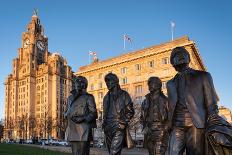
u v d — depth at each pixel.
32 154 23.45
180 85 4.75
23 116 135.25
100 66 74.88
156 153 7.70
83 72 78.38
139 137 50.12
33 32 150.12
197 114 4.51
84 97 7.54
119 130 7.73
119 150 7.70
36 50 147.50
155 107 7.77
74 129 7.40
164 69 63.62
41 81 142.00
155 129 7.75
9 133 138.12
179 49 4.85
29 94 140.75
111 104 7.92
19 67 150.12
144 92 66.00
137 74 68.00
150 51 66.69
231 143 4.10
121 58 72.12
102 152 31.44
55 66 141.25
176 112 4.70
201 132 4.50
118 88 8.01
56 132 124.19
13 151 26.12
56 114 135.38
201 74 4.71
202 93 4.62
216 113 4.47
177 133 4.63
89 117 7.39
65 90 143.88
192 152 4.52
